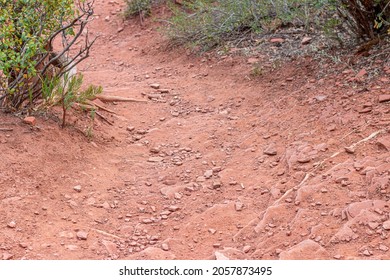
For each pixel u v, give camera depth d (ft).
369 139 16.97
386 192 14.62
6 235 14.10
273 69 23.80
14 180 16.01
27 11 18.33
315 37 24.91
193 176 17.56
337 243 13.43
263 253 13.71
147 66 28.19
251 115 21.04
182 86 24.73
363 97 19.16
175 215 15.76
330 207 14.69
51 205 15.60
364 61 21.38
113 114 21.80
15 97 18.57
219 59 26.23
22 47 18.39
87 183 16.93
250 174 17.20
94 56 30.60
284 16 26.78
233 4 28.19
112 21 34.22
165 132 20.59
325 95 20.18
